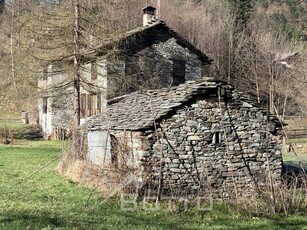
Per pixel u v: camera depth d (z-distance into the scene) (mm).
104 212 12148
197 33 54625
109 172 14867
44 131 41656
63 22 26547
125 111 18922
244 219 11953
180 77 33656
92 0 28125
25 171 20000
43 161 23578
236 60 52031
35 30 26844
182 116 15969
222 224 11352
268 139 16984
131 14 45156
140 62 31922
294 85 46469
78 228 10094
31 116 47719
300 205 12906
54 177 18266
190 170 15875
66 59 27344
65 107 38844
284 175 16922
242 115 16750
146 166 15281
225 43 54125
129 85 31344
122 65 31047
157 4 54812
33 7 28656
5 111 52625
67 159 19781
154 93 19188
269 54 49031
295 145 34625
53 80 32906
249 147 16750
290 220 11922
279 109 48500
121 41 29750
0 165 21906
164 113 15641
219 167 16234
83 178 17016
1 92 44844
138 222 11094
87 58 27609
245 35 55219
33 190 15508
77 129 21328
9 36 49656
